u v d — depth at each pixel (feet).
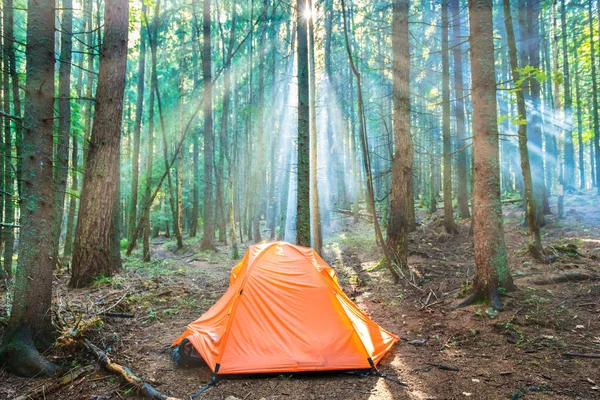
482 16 20.85
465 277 26.63
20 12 35.17
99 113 27.07
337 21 65.31
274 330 14.97
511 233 37.19
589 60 56.54
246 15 58.39
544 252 27.27
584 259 26.25
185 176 91.81
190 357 14.74
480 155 20.89
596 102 53.16
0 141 28.40
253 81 70.95
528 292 20.27
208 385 13.15
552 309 18.29
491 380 13.10
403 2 30.22
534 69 20.25
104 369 13.93
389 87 55.01
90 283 25.96
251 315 15.35
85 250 26.23
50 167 14.89
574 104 69.82
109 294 23.45
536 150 37.70
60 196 32.86
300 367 13.87
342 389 12.91
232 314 15.33
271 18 53.67
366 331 16.11
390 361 15.20
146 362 15.07
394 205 30.68
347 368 14.06
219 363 13.87
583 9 55.16
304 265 17.56
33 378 12.96
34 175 14.37
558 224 37.70
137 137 52.65
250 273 16.80
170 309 22.21
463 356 15.26
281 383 13.37
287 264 17.53
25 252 14.33
